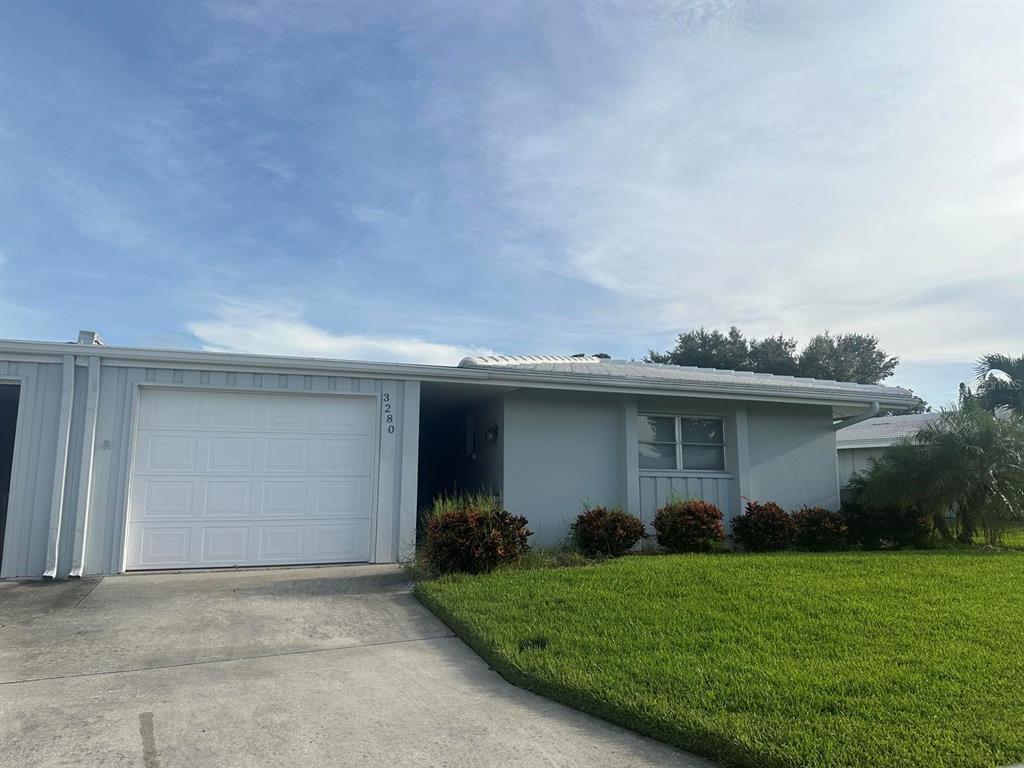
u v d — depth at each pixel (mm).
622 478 12094
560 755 3883
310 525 9805
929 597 7125
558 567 9273
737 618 6348
